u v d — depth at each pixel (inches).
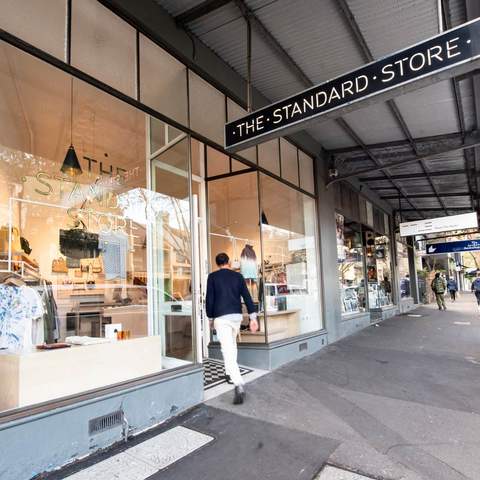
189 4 181.8
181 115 195.8
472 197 542.0
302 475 108.5
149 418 141.1
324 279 320.2
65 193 198.2
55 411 113.7
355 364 237.0
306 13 183.9
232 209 257.6
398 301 586.6
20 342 154.4
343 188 402.3
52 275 186.5
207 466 113.7
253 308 181.2
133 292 203.8
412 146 340.2
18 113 181.0
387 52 215.0
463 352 269.1
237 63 229.3
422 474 108.0
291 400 169.3
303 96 150.0
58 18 143.8
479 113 269.4
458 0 175.6
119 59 166.4
